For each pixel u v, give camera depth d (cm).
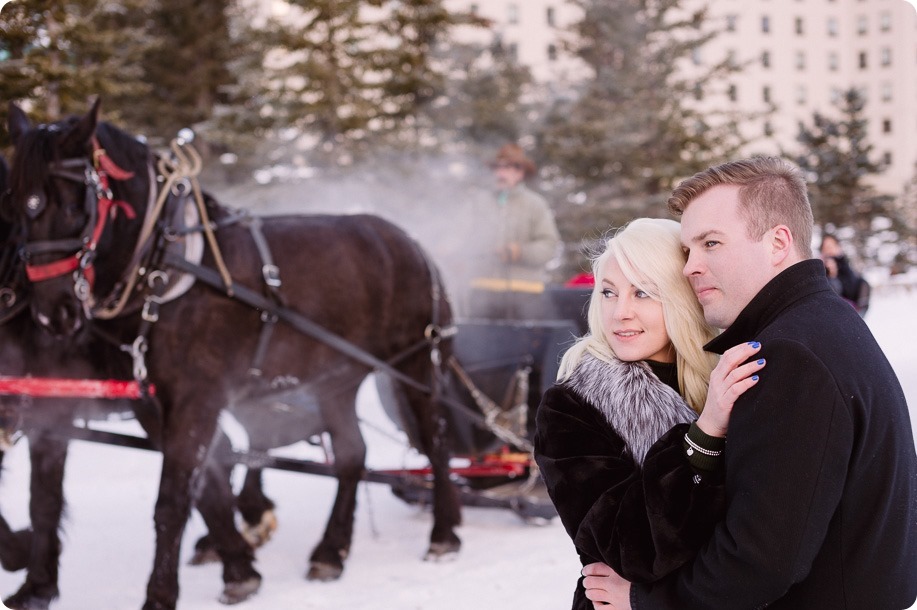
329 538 459
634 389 168
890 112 6444
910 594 152
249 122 1891
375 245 491
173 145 407
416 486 509
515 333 532
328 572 445
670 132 2223
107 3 1305
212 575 462
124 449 741
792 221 161
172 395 383
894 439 150
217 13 2158
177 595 370
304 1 1823
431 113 1992
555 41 2475
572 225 2041
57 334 347
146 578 445
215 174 1906
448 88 1988
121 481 647
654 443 161
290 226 458
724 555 145
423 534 528
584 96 2189
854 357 148
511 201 585
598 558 163
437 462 497
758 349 150
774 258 161
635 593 158
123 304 370
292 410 510
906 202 3522
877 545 148
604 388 170
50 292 343
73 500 593
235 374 406
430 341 514
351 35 1881
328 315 453
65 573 449
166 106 2109
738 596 144
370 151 1856
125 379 388
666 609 154
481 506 519
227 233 416
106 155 365
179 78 2134
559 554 471
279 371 430
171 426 381
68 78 1202
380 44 1958
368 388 1102
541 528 534
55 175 344
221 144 1908
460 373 530
